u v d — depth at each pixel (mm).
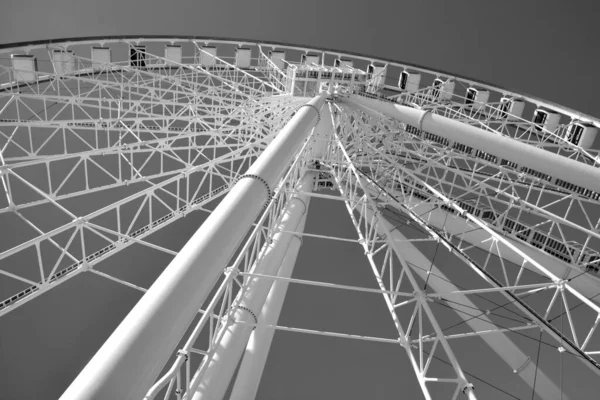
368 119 29484
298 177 26281
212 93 29234
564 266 25125
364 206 20047
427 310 14305
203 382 12688
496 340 23047
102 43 32469
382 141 28438
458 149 27219
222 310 13031
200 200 21844
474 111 35531
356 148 28031
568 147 29016
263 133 28219
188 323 7758
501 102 35656
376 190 25109
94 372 6062
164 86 37531
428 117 22297
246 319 14898
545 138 32406
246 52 38906
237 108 27484
